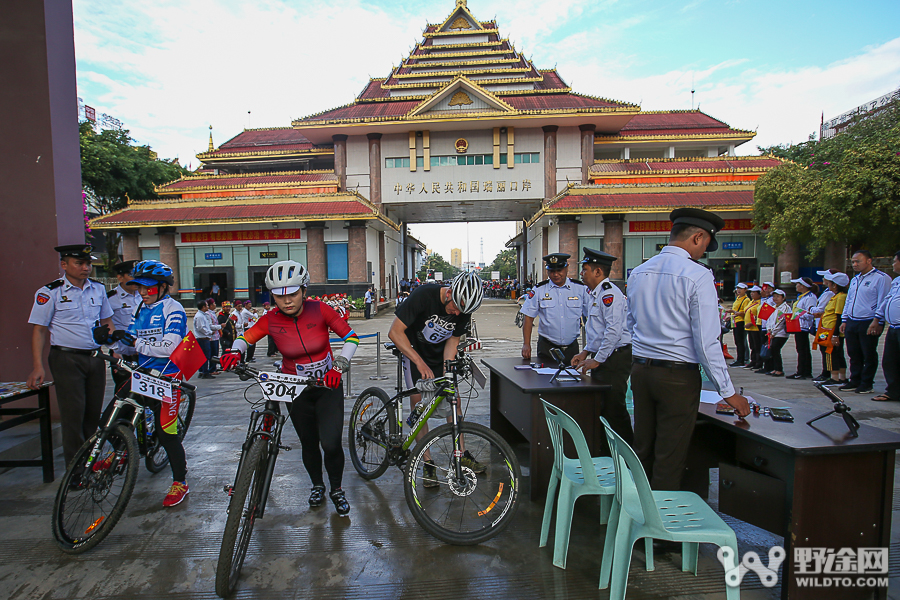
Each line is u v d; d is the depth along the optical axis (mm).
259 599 2365
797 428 2404
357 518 3195
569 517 2598
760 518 2314
